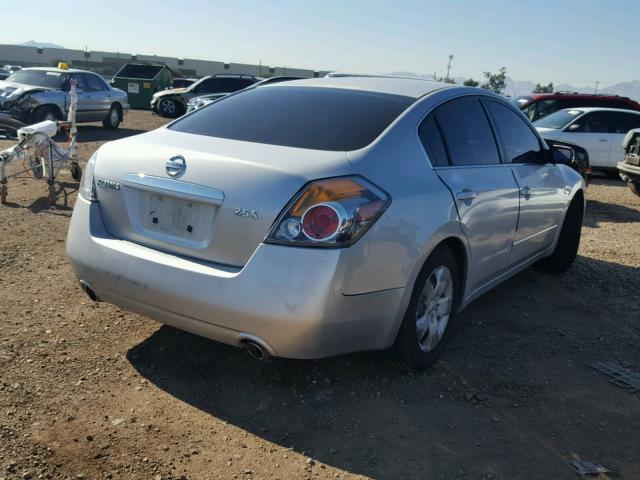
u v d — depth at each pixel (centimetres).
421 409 333
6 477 257
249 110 384
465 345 418
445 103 397
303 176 297
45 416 304
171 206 324
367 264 301
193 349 382
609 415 340
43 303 436
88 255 339
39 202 758
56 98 1662
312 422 316
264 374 357
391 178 323
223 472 274
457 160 387
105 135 1753
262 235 295
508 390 360
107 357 367
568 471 288
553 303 514
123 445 287
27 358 356
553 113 1510
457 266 385
